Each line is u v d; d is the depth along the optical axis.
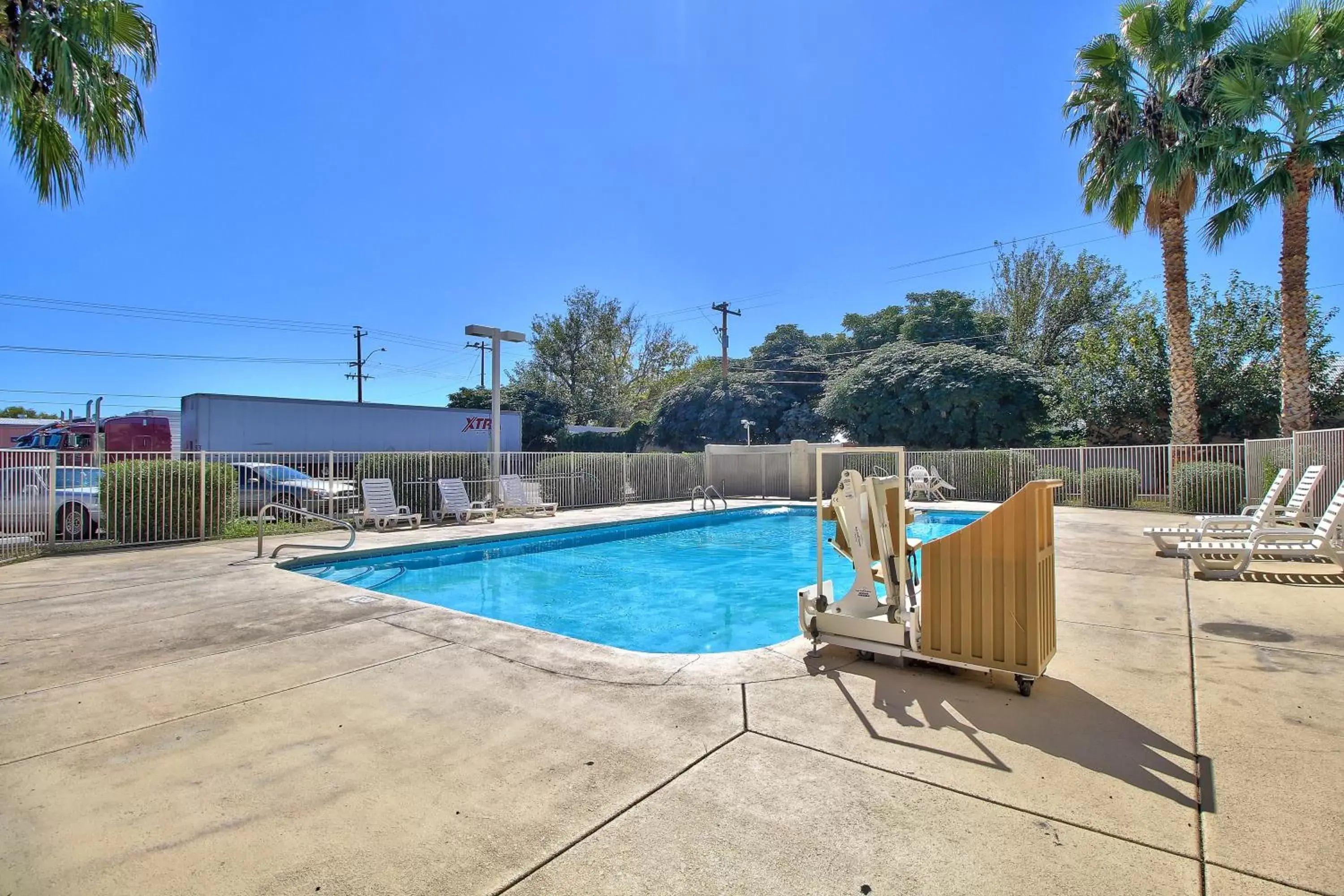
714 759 2.74
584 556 10.84
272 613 5.41
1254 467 12.52
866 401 24.88
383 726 3.11
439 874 2.00
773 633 6.29
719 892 1.90
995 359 23.28
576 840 2.17
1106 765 2.64
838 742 2.89
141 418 21.30
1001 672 3.64
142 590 6.33
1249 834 2.15
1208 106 12.43
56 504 9.12
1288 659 3.96
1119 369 18.88
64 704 3.40
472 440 24.98
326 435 20.97
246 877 1.99
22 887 1.94
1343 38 10.70
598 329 40.59
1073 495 16.72
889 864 2.02
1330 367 17.20
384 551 9.52
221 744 2.92
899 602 3.91
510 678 3.78
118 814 2.34
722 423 32.00
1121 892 1.87
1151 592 5.98
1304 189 11.73
